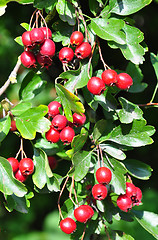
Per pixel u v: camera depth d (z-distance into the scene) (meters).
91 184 0.56
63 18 0.53
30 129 0.53
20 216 0.91
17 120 0.53
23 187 0.53
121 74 0.53
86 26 0.54
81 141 0.53
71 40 0.52
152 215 0.57
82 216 0.52
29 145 0.71
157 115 0.67
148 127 0.54
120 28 0.52
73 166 0.53
